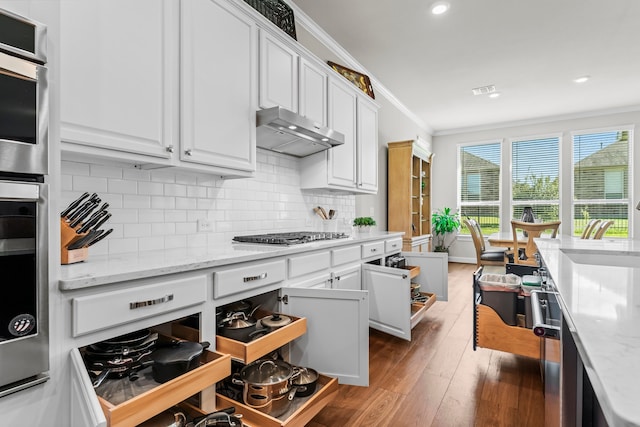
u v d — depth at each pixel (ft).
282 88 7.58
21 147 2.78
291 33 8.68
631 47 11.68
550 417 3.60
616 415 0.98
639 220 18.13
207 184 7.06
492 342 7.04
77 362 3.10
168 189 6.27
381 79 14.49
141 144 4.81
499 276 7.84
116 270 3.74
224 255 5.17
